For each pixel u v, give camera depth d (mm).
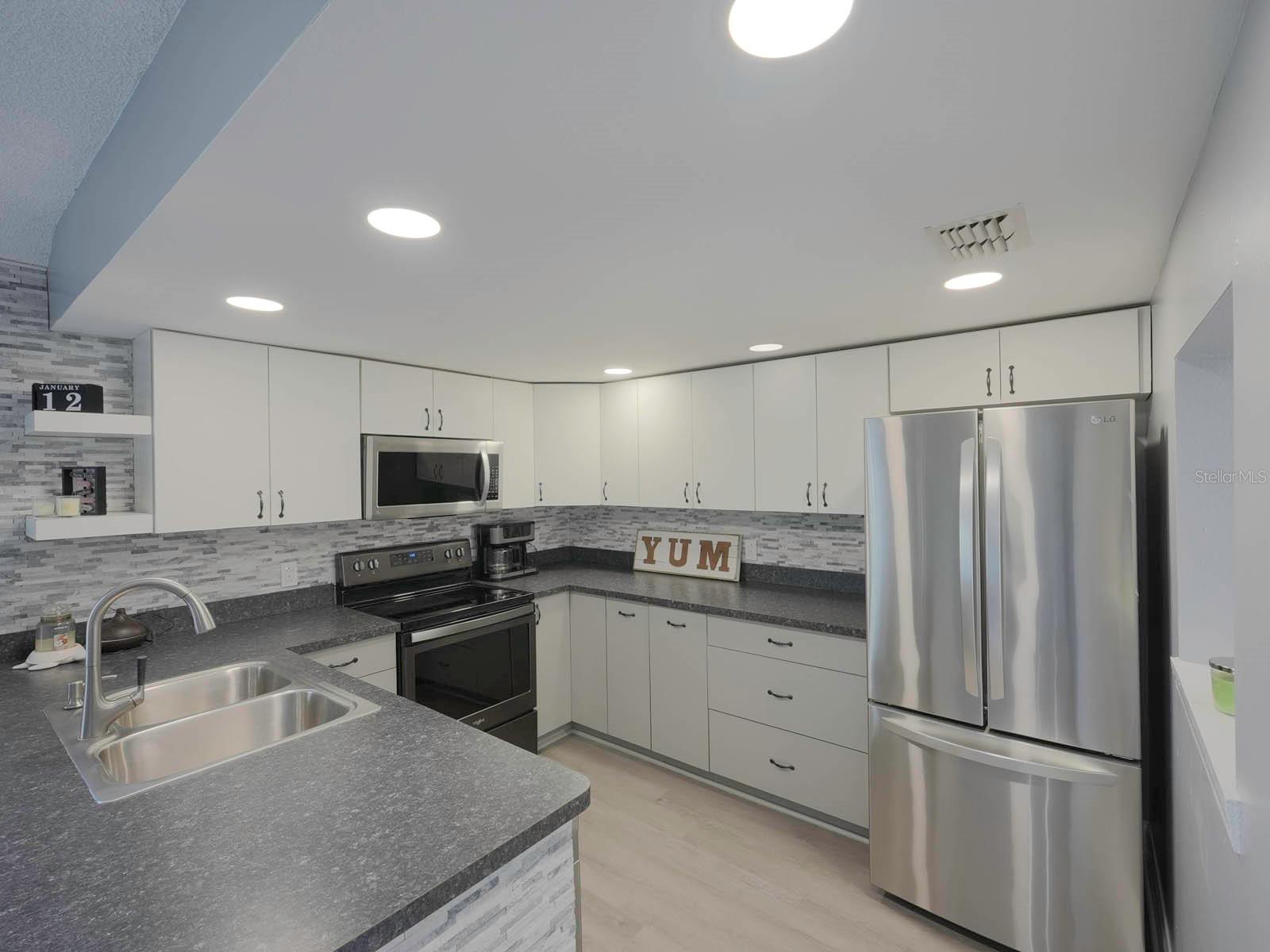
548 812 1162
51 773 1322
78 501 2098
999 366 2414
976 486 1979
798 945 1996
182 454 2273
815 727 2625
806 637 2646
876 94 916
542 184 1181
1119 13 760
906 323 2387
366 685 1841
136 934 847
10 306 2115
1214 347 1387
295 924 866
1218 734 1213
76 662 2074
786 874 2350
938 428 2051
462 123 960
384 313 2100
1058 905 1844
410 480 3025
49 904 909
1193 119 1007
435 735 1493
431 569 3391
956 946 1989
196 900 915
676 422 3436
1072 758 1828
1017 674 1908
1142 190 1264
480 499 3348
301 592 2912
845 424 2830
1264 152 730
